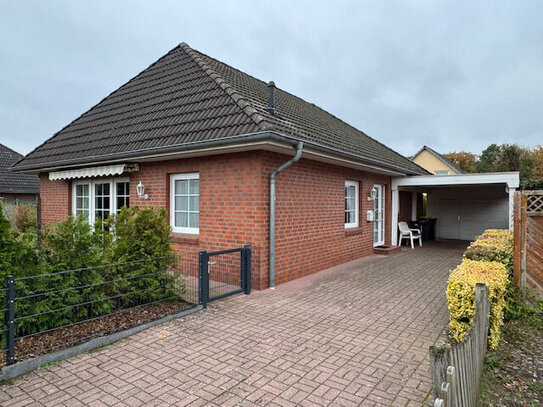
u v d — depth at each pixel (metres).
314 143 7.82
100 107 13.20
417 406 3.50
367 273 9.74
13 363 4.14
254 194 7.64
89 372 4.14
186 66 11.48
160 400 3.57
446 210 21.22
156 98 10.92
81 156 10.30
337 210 10.80
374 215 13.86
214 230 8.32
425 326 5.68
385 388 3.82
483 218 20.16
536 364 4.62
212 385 3.86
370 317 6.09
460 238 20.75
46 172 12.45
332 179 10.49
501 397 3.84
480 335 4.00
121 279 5.72
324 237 10.12
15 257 4.84
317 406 3.48
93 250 5.61
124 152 8.81
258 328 5.54
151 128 9.34
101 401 3.55
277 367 4.27
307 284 8.36
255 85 12.26
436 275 9.55
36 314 4.69
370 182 13.22
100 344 4.84
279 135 6.71
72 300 5.14
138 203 9.89
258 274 7.70
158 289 6.36
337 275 9.43
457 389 2.62
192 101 9.42
